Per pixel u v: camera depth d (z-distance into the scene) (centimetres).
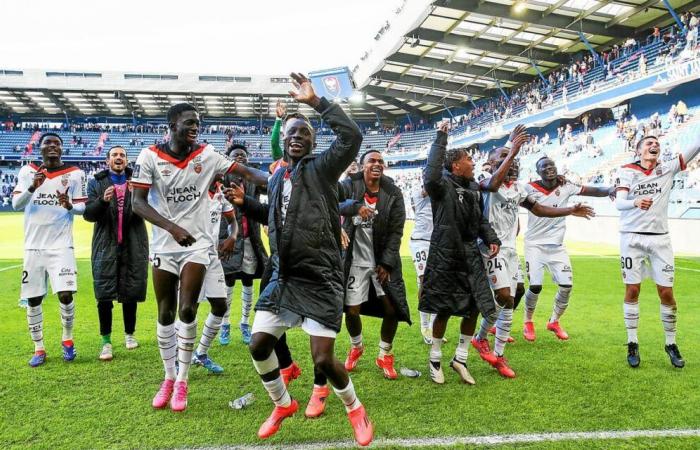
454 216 366
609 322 563
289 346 466
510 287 403
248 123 5009
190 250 335
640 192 422
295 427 294
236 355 440
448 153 383
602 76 2395
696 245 1138
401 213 390
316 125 4678
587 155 2369
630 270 421
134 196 318
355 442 275
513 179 447
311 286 261
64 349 419
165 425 295
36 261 410
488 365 417
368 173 377
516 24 2378
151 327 535
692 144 416
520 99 3088
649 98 2159
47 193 417
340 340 496
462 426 293
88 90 3938
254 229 479
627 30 2370
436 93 3709
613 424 294
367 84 3538
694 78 1728
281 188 277
